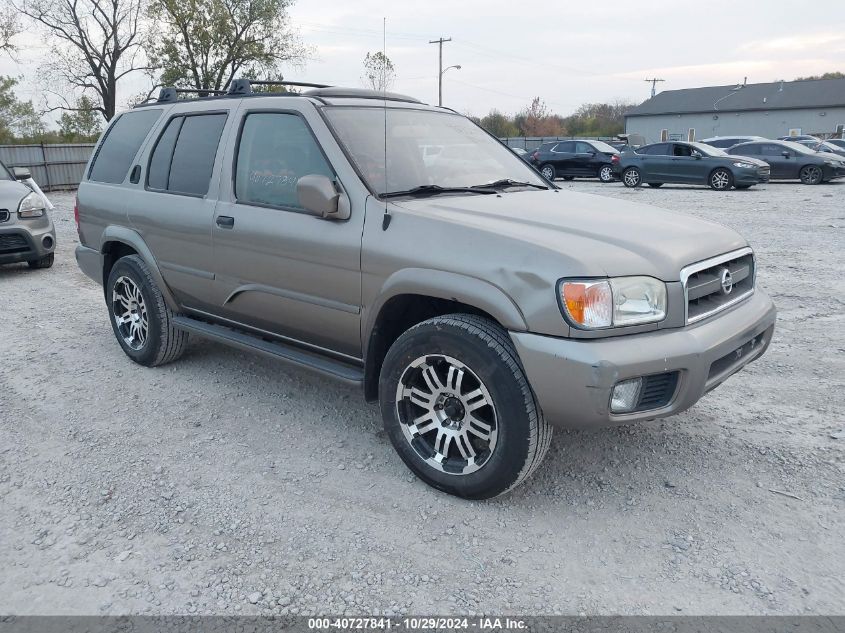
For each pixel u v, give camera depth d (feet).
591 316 8.97
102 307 22.84
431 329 10.22
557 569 8.91
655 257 9.71
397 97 14.60
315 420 13.56
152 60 128.98
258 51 132.36
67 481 11.22
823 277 25.18
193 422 13.47
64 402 14.53
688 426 13.07
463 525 9.89
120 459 11.96
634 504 10.42
